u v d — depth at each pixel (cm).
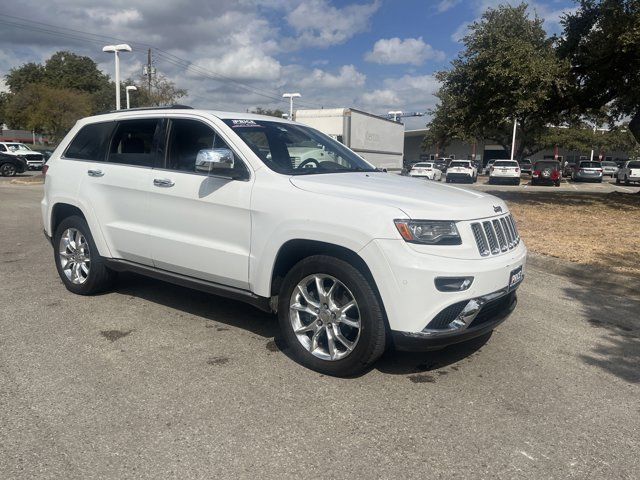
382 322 368
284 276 428
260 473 280
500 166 3303
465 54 1652
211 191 443
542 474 284
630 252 811
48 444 302
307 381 387
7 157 2995
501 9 1620
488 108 1659
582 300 609
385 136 2300
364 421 334
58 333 469
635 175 3594
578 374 410
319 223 381
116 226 521
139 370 399
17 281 634
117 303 555
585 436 322
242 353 434
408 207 366
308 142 514
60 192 572
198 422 329
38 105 4225
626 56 1481
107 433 315
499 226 411
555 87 1573
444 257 357
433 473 283
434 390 377
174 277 486
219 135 462
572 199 1705
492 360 432
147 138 511
